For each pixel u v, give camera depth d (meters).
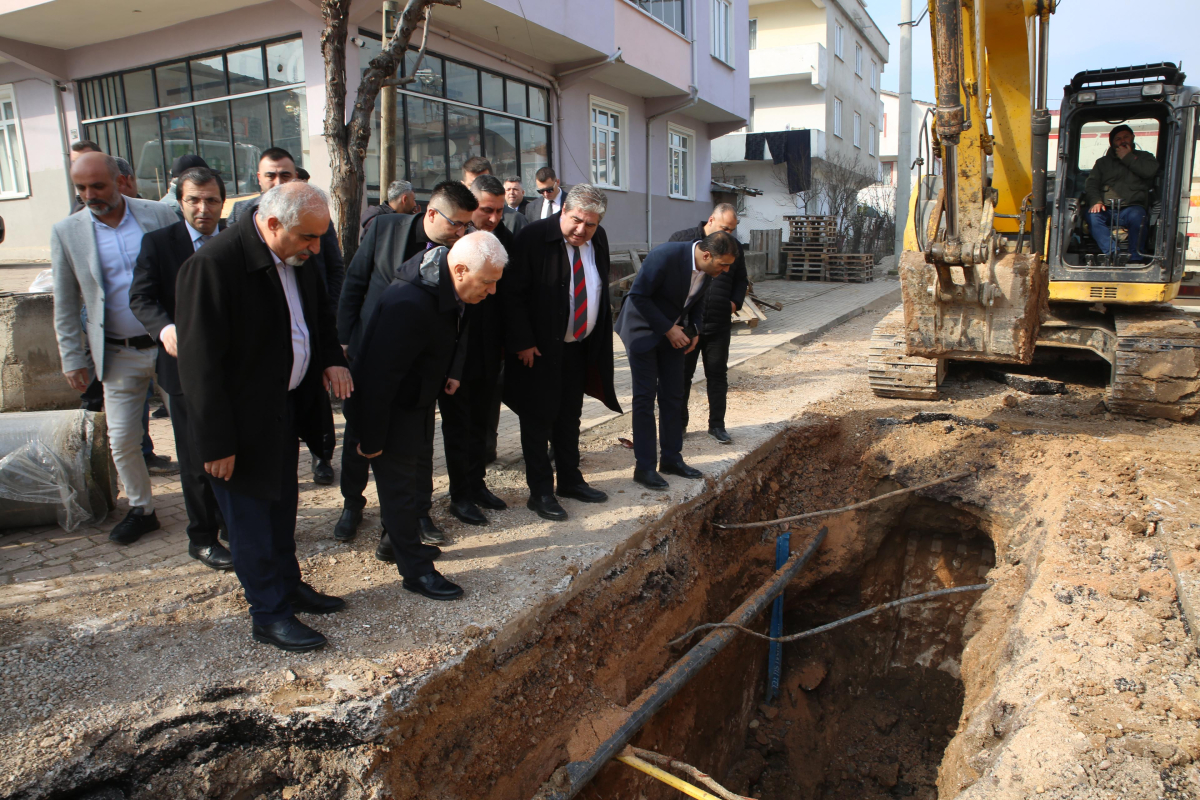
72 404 6.20
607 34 11.70
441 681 2.94
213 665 2.92
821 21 26.44
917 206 6.22
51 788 2.34
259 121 9.46
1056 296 7.14
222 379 2.76
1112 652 3.41
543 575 3.77
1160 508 4.63
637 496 4.92
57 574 3.72
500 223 4.36
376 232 4.07
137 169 10.73
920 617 6.51
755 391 8.08
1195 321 6.97
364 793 2.66
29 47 10.36
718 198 22.95
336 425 6.22
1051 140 8.38
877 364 7.40
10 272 10.26
